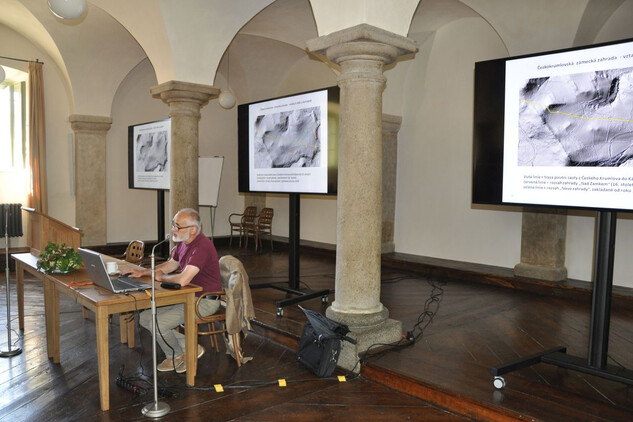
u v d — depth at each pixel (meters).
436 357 3.92
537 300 5.89
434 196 8.11
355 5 3.82
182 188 6.25
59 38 8.05
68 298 6.41
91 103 9.08
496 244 7.32
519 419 2.96
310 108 5.02
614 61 2.99
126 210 9.98
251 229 10.55
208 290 3.93
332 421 3.17
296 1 6.95
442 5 6.96
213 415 3.24
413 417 3.22
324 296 5.45
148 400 3.44
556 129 3.26
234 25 6.33
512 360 3.57
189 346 3.64
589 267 6.36
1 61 8.56
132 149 8.20
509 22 6.38
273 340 4.70
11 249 8.57
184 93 6.13
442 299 5.90
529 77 3.37
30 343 4.61
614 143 3.01
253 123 5.70
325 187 4.93
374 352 4.00
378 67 4.04
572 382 3.44
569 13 5.88
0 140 9.08
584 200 3.16
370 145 4.02
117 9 6.22
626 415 2.94
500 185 3.56
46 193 9.04
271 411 3.30
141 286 3.46
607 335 3.26
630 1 5.94
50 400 3.44
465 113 7.64
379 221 4.13
